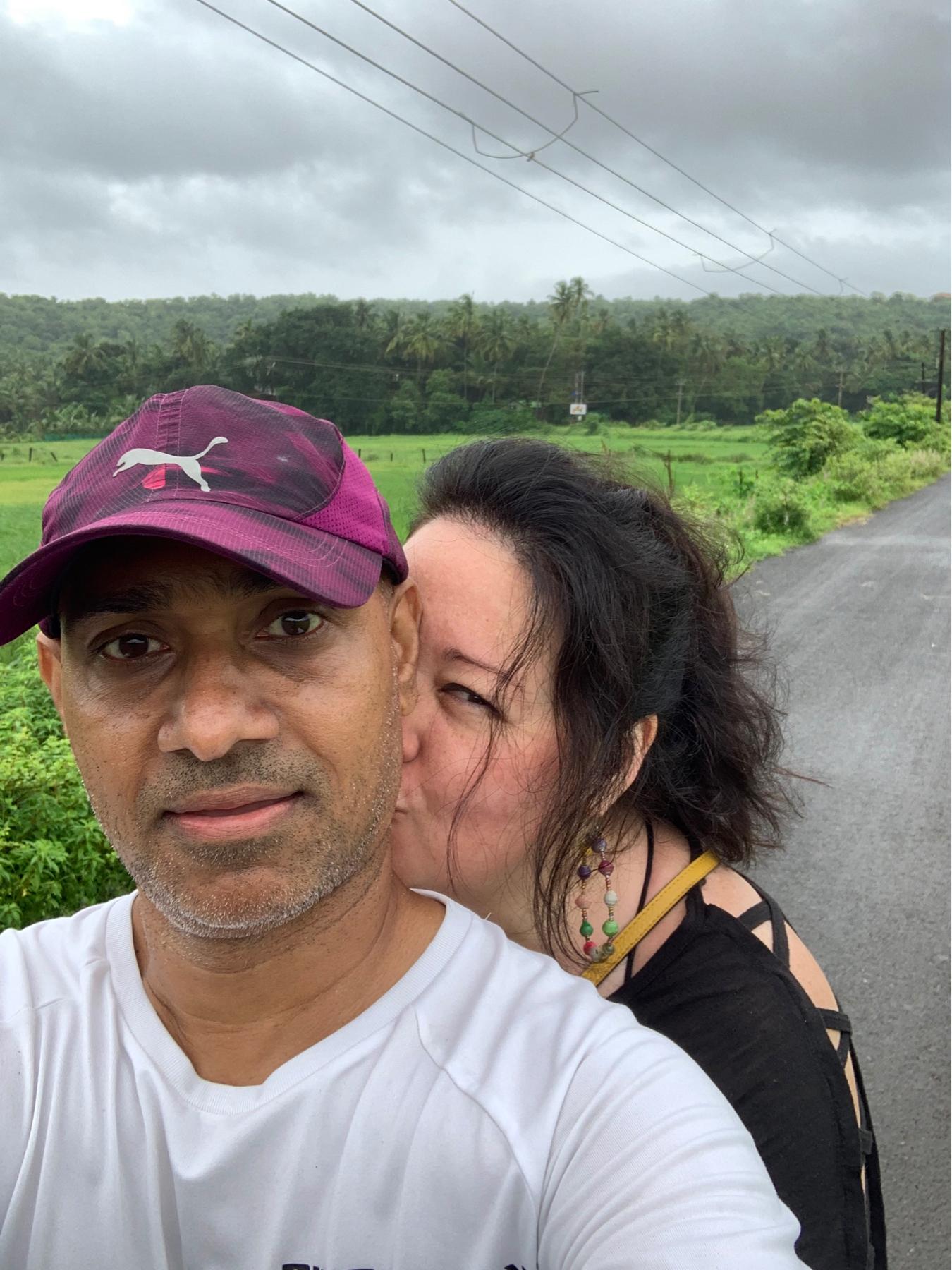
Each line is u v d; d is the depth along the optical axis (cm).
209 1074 97
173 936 94
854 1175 133
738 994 136
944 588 1288
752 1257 82
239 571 88
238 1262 91
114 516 89
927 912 457
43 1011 103
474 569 137
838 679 857
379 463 5334
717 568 167
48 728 589
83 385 9994
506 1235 89
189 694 87
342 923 95
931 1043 363
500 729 136
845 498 2331
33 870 377
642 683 142
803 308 19825
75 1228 94
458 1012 100
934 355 11912
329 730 90
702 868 149
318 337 10112
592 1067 95
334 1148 92
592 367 10400
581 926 144
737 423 10325
